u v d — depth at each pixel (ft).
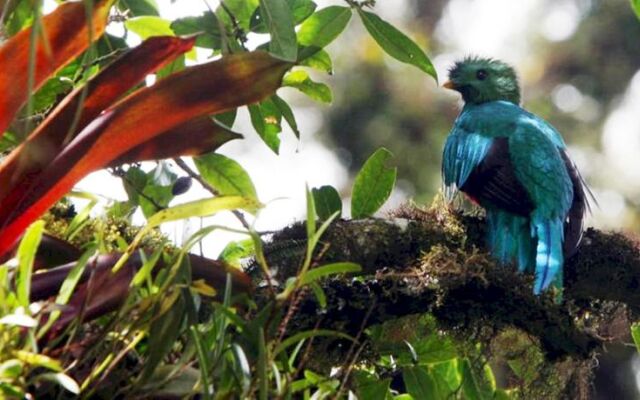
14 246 19.85
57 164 18.66
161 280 18.35
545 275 31.01
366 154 67.26
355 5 29.01
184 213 18.71
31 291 18.67
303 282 18.62
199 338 18.01
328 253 26.66
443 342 26.32
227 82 18.78
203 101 18.90
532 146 39.68
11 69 18.39
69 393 18.06
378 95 67.92
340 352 24.88
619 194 69.26
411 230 28.30
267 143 29.63
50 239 20.35
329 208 27.71
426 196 65.82
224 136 20.10
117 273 18.75
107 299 18.54
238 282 20.08
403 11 77.61
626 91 71.36
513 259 37.09
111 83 18.85
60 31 18.38
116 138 18.94
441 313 26.66
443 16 76.89
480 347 27.40
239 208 18.81
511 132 40.63
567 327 28.27
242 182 29.01
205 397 17.60
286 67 18.76
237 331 20.54
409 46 28.89
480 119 41.65
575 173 40.45
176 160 28.04
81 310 17.93
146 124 18.92
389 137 67.10
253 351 18.58
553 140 40.91
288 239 26.73
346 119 67.87
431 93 67.87
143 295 18.67
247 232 18.74
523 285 27.68
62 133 18.81
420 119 67.36
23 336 17.60
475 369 27.20
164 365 18.79
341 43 68.74
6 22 24.54
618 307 31.76
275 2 25.45
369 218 28.04
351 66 68.23
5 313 17.33
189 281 18.33
